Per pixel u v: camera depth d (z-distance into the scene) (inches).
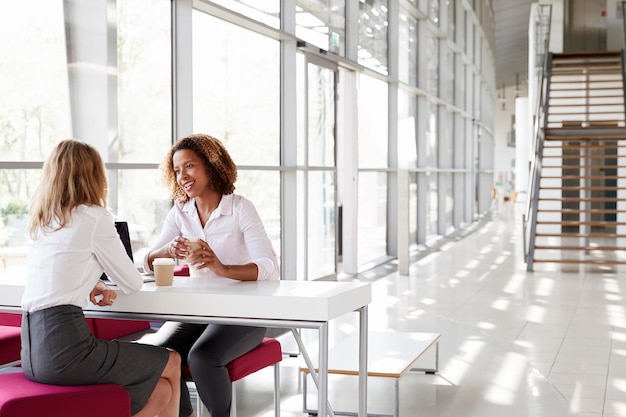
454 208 747.4
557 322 287.1
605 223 434.0
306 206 337.4
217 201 143.2
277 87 319.0
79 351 110.2
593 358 232.7
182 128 239.1
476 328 276.4
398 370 165.8
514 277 407.5
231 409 143.6
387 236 505.4
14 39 180.1
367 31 444.1
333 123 381.4
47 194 114.3
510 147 1716.3
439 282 389.4
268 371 217.3
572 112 609.6
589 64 593.0
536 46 637.3
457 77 725.9
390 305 322.3
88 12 199.6
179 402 128.4
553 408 183.8
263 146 307.4
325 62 365.4
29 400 103.3
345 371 165.5
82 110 199.8
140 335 178.4
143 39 225.5
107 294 119.0
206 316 117.6
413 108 567.5
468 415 178.4
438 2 626.5
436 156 653.9
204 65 263.1
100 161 118.6
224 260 142.9
